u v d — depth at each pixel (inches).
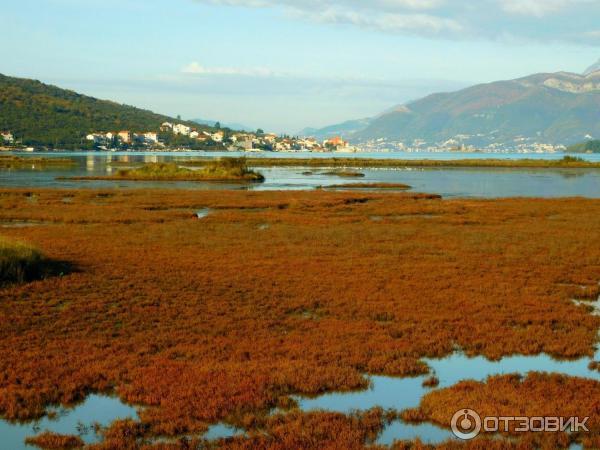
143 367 538.3
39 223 1553.9
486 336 641.6
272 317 695.7
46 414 460.4
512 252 1143.0
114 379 516.7
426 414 458.6
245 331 645.9
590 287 858.8
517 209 1943.9
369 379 524.1
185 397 478.0
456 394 491.2
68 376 516.7
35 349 579.8
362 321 688.4
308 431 426.9
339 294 804.0
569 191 2871.6
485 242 1261.1
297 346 600.1
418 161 6811.0
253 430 436.5
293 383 510.3
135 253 1086.4
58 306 733.3
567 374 547.2
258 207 1985.7
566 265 1019.9
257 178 3678.6
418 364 559.5
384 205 2046.0
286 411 468.1
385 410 470.0
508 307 750.5
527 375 538.9
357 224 1545.3
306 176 4121.6
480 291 829.8
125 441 414.0
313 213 1800.0
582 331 663.8
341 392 507.8
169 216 1684.3
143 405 476.7
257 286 840.9
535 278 919.0
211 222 1565.0
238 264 994.1
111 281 857.5
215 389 492.1
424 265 1005.2
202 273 919.7
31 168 4739.2
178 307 731.4
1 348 582.2
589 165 5856.3
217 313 709.9
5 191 2490.2
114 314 700.0
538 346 613.6
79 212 1755.7
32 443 415.2
